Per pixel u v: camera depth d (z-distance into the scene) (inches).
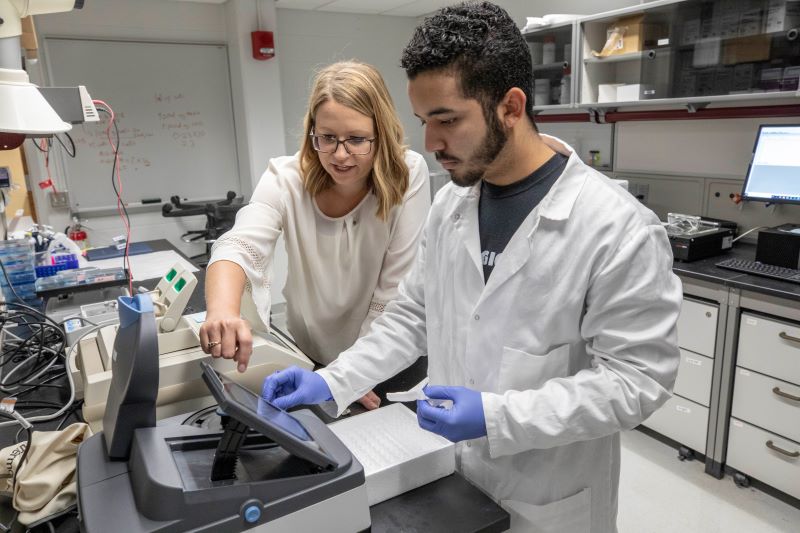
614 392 31.4
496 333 36.6
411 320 46.0
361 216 54.1
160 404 40.9
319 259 54.9
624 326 32.4
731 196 104.3
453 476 36.5
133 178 167.8
